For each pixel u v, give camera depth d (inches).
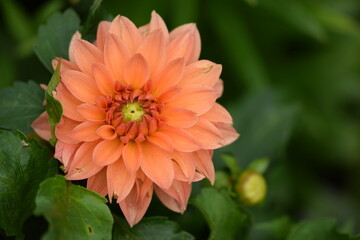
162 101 21.6
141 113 21.6
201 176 21.2
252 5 29.1
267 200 26.3
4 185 21.0
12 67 28.2
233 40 30.0
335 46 32.2
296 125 31.5
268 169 26.0
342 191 33.0
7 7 28.1
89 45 21.2
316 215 31.4
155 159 21.1
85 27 22.5
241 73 29.9
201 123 21.4
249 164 26.0
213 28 30.7
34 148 21.1
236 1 30.5
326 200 31.9
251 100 26.6
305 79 32.0
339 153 31.9
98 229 20.4
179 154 21.2
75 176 20.6
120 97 21.5
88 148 21.0
